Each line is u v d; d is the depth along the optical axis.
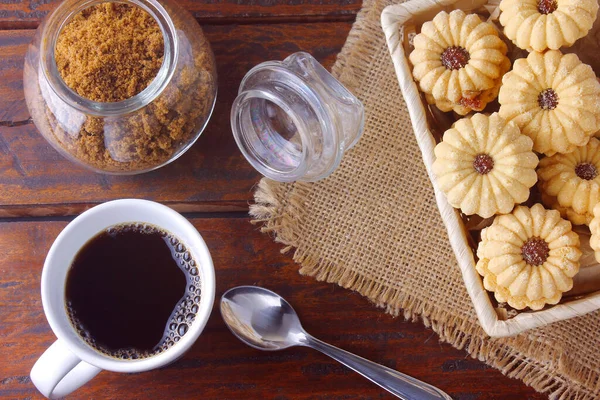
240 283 0.51
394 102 0.51
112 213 0.46
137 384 0.51
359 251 0.51
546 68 0.42
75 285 0.48
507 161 0.41
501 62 0.43
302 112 0.45
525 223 0.42
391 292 0.51
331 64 0.52
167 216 0.46
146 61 0.46
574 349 0.50
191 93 0.47
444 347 0.51
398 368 0.51
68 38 0.46
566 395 0.51
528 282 0.42
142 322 0.48
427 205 0.51
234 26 0.52
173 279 0.49
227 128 0.51
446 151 0.42
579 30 0.41
